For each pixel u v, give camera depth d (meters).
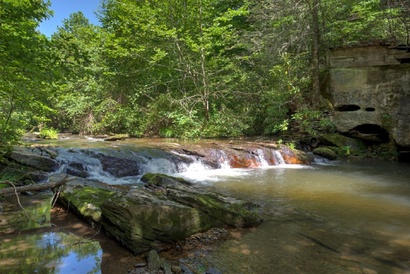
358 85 13.59
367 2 15.17
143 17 15.91
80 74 6.79
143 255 3.78
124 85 19.11
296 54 16.52
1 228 4.46
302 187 7.69
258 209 5.79
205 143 13.23
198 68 17.56
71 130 20.59
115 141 14.42
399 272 3.49
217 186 7.75
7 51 5.26
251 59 18.23
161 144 12.73
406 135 11.93
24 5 5.54
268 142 13.77
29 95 6.75
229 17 16.03
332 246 4.17
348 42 15.82
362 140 13.76
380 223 5.10
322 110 14.50
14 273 3.11
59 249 3.81
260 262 3.68
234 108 17.97
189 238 4.28
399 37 15.54
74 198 5.38
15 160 7.71
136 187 7.26
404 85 12.17
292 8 15.22
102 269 3.36
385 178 8.88
